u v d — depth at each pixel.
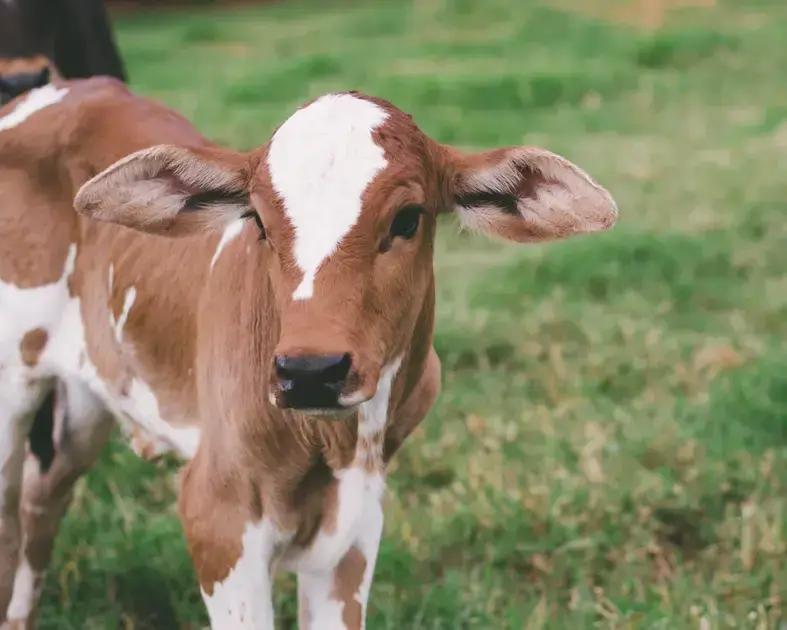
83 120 4.43
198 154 3.69
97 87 4.61
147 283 4.20
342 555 3.96
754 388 6.69
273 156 3.50
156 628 4.97
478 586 5.00
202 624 4.91
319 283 3.35
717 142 12.65
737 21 20.75
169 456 6.09
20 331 4.40
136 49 20.00
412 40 19.94
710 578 5.20
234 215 3.77
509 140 12.79
